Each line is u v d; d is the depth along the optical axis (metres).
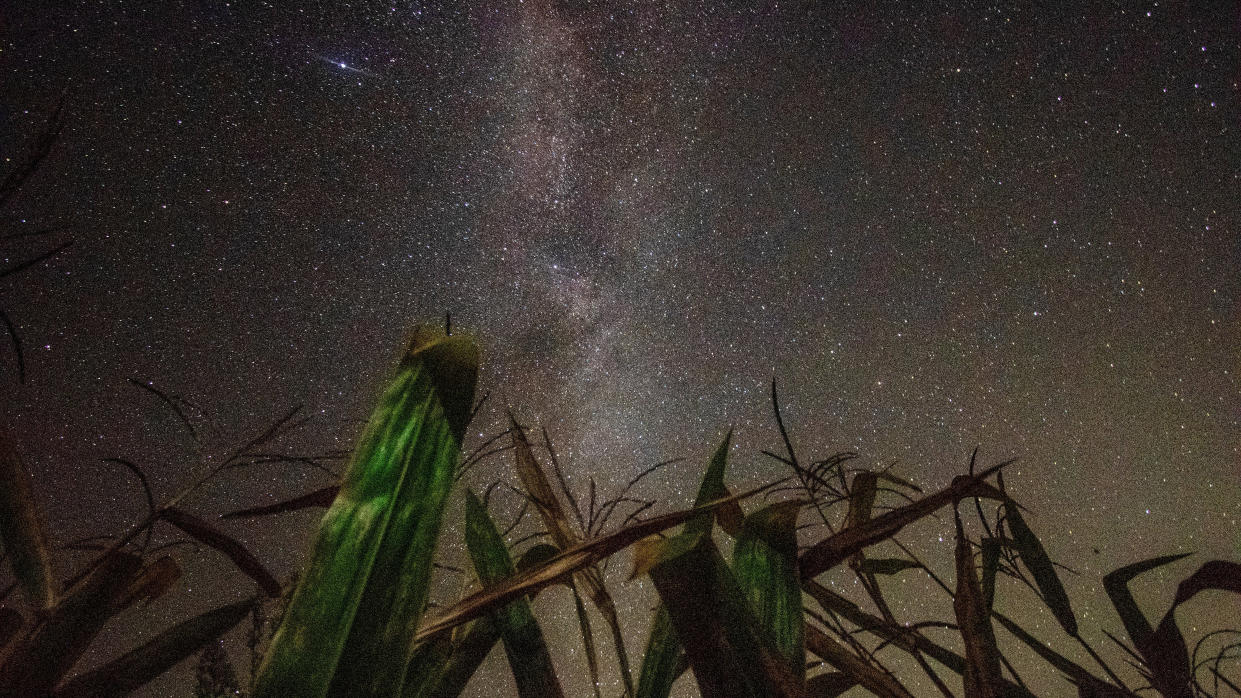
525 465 0.62
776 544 0.55
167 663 0.40
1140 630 0.63
